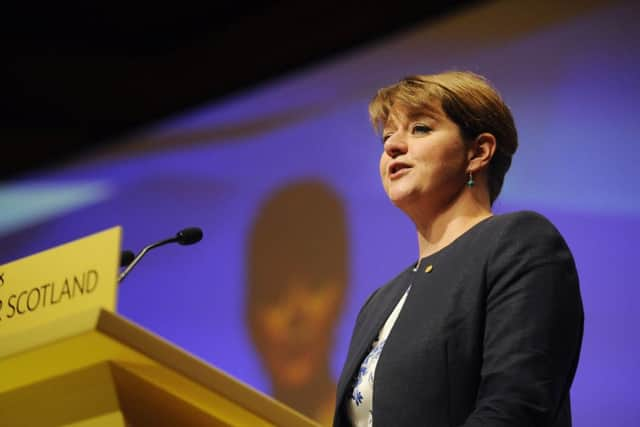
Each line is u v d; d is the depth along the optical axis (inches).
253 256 319.0
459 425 95.9
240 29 374.6
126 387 82.7
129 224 358.0
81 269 80.2
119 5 367.9
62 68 403.5
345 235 294.8
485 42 277.6
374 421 99.7
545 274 99.5
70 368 82.6
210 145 346.6
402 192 116.6
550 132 252.2
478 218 116.0
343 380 109.7
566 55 255.4
